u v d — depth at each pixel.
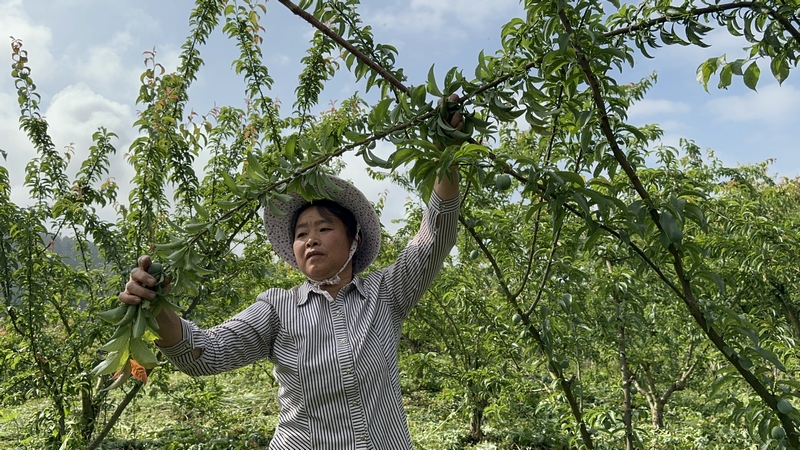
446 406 7.85
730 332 1.45
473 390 5.52
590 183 1.37
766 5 1.25
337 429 1.38
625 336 4.12
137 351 1.09
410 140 1.13
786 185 7.38
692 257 1.43
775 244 3.47
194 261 1.12
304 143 1.20
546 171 1.21
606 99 1.48
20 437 5.21
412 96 1.21
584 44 1.29
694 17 1.30
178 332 1.28
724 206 3.67
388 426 1.41
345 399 1.39
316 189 1.17
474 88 1.21
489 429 6.15
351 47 1.34
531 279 2.61
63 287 4.56
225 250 3.72
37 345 4.37
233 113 4.73
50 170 4.54
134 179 4.03
